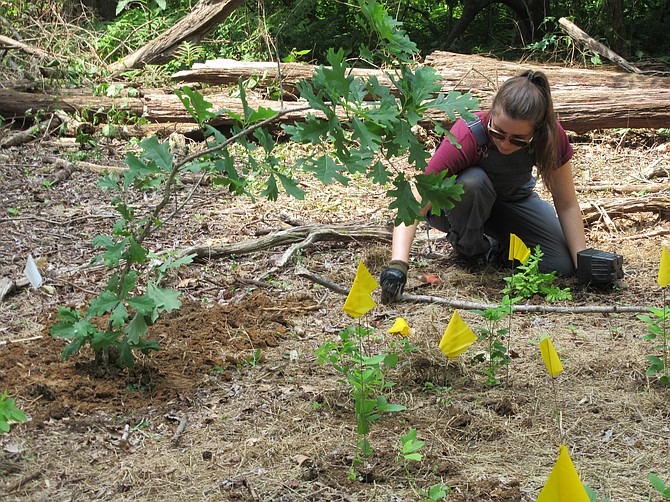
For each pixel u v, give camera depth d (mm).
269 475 2863
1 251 5148
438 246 5438
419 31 12625
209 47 11133
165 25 11352
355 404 3107
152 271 4715
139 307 3381
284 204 6262
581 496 1247
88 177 6824
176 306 3410
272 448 3021
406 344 3531
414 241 5500
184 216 5922
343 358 3705
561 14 12086
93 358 3658
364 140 2807
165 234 5551
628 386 3527
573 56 10195
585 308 4293
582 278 4637
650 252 5219
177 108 8281
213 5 10125
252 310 4293
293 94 8867
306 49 11344
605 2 11141
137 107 8289
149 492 2764
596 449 3041
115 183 3422
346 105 2938
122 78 9734
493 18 12672
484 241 4969
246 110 3273
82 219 5785
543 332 4082
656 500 2719
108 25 11539
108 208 6070
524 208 4867
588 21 11461
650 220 5789
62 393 3344
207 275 4820
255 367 3689
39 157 7238
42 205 6098
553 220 4910
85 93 8766
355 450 2998
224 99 8258
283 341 3980
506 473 2879
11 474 2836
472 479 2828
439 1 12750
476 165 4660
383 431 3135
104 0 12875
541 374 3631
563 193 4812
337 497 2736
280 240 5219
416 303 4430
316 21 11805
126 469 2885
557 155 4594
